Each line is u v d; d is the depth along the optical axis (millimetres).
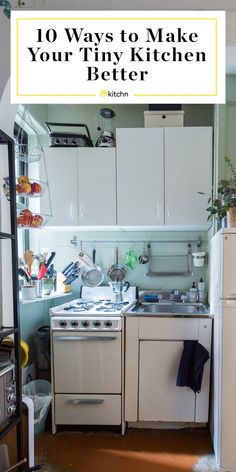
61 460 1872
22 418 1448
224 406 1736
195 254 2639
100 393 2111
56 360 2123
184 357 2037
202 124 2717
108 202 2432
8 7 1313
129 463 1843
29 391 2217
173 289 2725
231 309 1734
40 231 2820
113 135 2623
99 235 2803
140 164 2410
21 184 1987
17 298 1396
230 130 2217
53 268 2701
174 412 2105
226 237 1738
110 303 2486
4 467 1296
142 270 2758
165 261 2746
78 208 2445
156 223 2400
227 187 1896
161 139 2395
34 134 2662
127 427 2201
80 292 2730
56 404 2125
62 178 2459
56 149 2461
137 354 2123
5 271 1624
